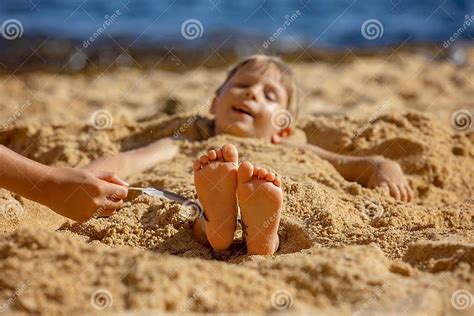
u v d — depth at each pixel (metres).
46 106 6.53
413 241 2.54
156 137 4.65
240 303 1.90
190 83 7.86
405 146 4.38
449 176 4.15
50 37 10.40
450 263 2.23
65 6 13.60
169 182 3.51
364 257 2.20
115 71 8.70
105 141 4.49
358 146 4.52
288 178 3.40
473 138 4.70
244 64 4.55
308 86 7.49
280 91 4.46
